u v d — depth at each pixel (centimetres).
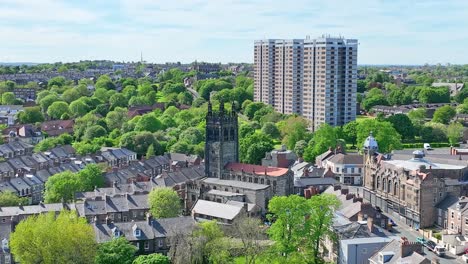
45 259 16225
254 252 17275
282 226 17475
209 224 17750
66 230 16325
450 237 19762
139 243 18775
